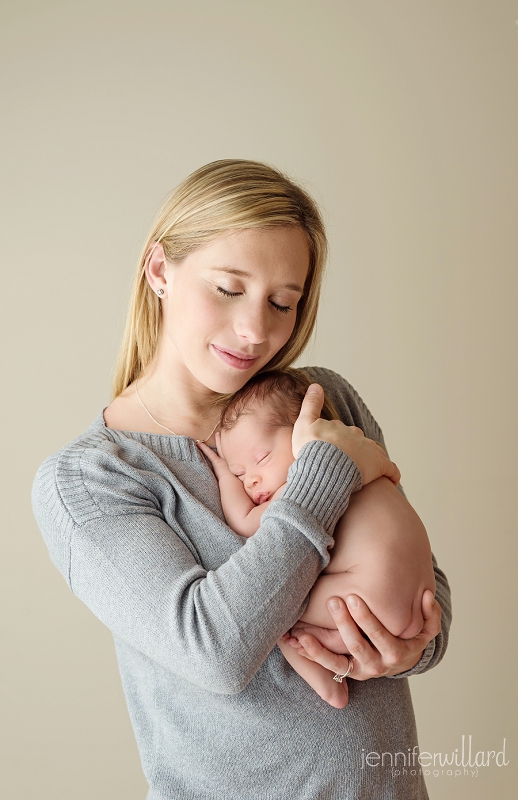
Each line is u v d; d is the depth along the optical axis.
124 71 1.94
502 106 2.05
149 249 1.38
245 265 1.21
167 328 1.36
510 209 2.08
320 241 1.38
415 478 2.15
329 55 2.00
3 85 1.90
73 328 1.96
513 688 2.24
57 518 1.14
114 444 1.23
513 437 2.16
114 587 1.07
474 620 2.22
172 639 1.01
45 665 2.01
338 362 2.09
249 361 1.29
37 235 1.93
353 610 1.09
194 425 1.40
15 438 1.96
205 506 1.24
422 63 2.03
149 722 1.29
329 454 1.11
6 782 2.02
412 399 2.12
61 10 1.92
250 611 1.00
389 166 2.04
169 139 1.96
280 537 1.04
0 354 1.94
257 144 2.00
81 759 2.04
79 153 1.94
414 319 2.09
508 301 2.11
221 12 1.97
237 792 1.18
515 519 2.19
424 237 2.06
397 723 1.24
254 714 1.15
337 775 1.16
